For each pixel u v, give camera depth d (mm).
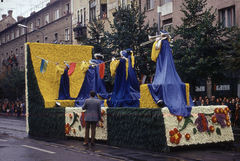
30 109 14961
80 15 40281
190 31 19750
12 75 46000
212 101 19266
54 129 13586
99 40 28953
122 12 23859
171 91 9891
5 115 41969
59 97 15469
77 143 11586
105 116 11203
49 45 16219
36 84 14961
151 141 9414
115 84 12117
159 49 10516
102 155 8781
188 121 9461
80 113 12312
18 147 10578
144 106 10484
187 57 18828
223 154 8797
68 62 16031
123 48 23531
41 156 8781
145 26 23625
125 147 10234
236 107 18531
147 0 29359
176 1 26062
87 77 14852
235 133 15438
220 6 22828
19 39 57438
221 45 18531
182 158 8125
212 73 18562
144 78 21438
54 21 45906
